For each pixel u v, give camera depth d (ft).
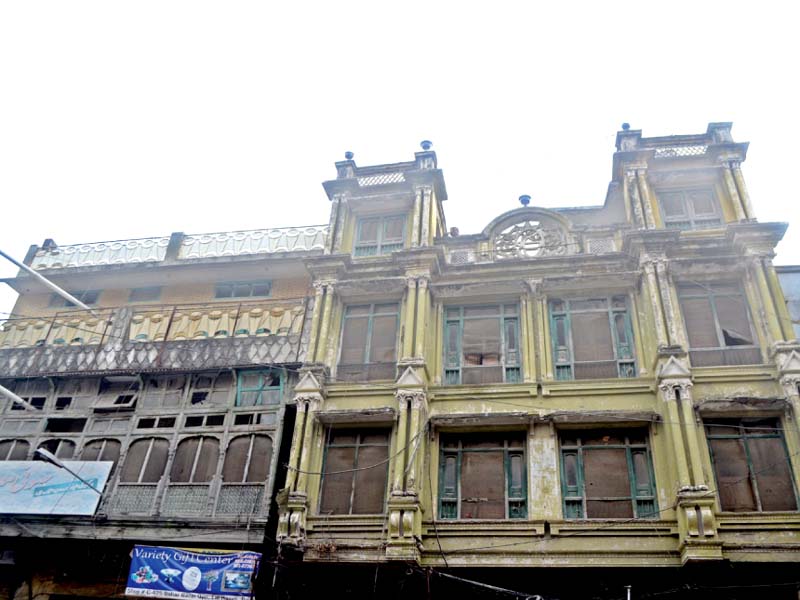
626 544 44.04
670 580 43.57
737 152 59.26
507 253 60.18
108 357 61.26
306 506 48.55
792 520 42.16
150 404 58.39
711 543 41.09
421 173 64.28
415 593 46.62
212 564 48.47
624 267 55.31
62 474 55.31
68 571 53.31
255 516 50.52
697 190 59.88
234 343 59.57
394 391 52.65
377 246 63.26
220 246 74.08
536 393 51.13
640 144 61.77
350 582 48.03
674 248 54.24
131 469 54.95
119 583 52.26
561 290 56.03
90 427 58.03
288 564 47.42
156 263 72.90
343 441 52.42
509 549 45.21
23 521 53.26
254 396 56.95
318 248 70.64
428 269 57.62
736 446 46.62
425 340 54.60
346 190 65.87
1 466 56.59
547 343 53.62
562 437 49.90
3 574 53.83
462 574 45.73
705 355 50.47
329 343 56.80
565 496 47.39
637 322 53.42
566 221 60.29
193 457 54.75
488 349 55.26
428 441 50.49
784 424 46.09
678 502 43.37
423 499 48.03
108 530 51.78
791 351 47.47
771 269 51.47
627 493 46.80
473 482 49.42
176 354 59.93
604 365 52.42
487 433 51.11
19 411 60.08
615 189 63.52
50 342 67.72
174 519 51.21
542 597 43.93
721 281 53.88
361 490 50.01
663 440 47.37
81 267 74.13
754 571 41.93
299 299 65.31
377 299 59.21
